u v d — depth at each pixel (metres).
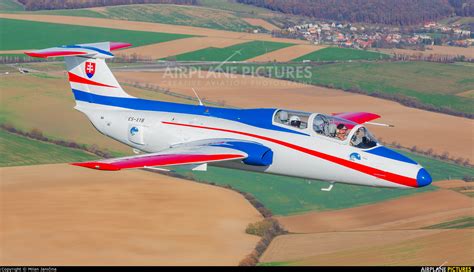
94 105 45.28
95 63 45.12
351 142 36.16
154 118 42.31
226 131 39.53
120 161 34.22
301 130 37.25
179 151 37.09
